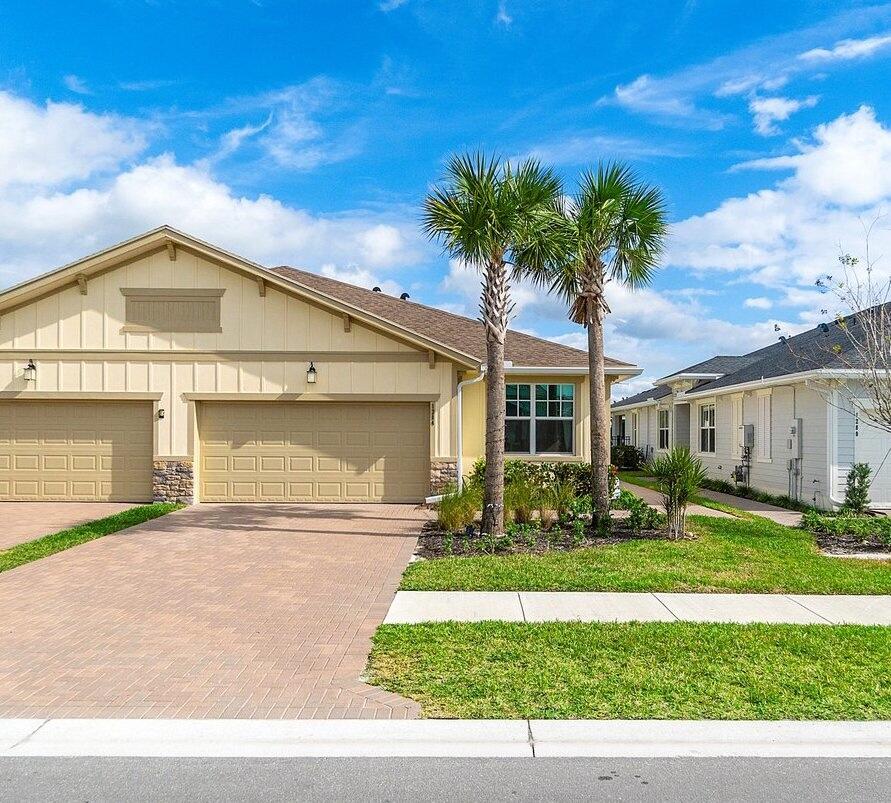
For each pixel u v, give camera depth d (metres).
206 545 11.79
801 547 11.43
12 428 16.98
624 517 14.61
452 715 5.24
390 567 10.22
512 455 18.14
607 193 13.46
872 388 13.87
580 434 18.23
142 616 7.78
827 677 5.95
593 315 13.62
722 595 8.69
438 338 19.42
